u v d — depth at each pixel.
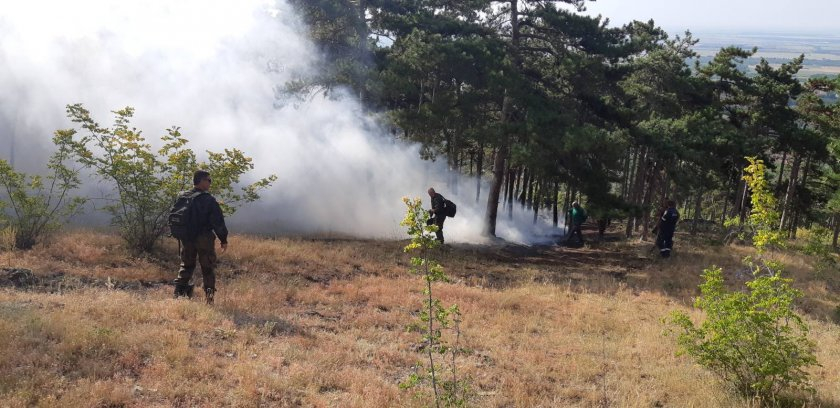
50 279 8.61
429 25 20.05
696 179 26.89
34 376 4.93
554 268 16.59
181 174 10.63
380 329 8.23
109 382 5.07
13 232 9.81
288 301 9.38
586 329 9.73
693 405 6.45
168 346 6.11
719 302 7.25
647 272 16.47
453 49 17.58
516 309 10.68
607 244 23.00
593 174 18.73
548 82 20.27
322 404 5.29
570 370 7.34
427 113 18.48
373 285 11.22
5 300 6.95
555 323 9.91
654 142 20.11
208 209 8.16
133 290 8.71
